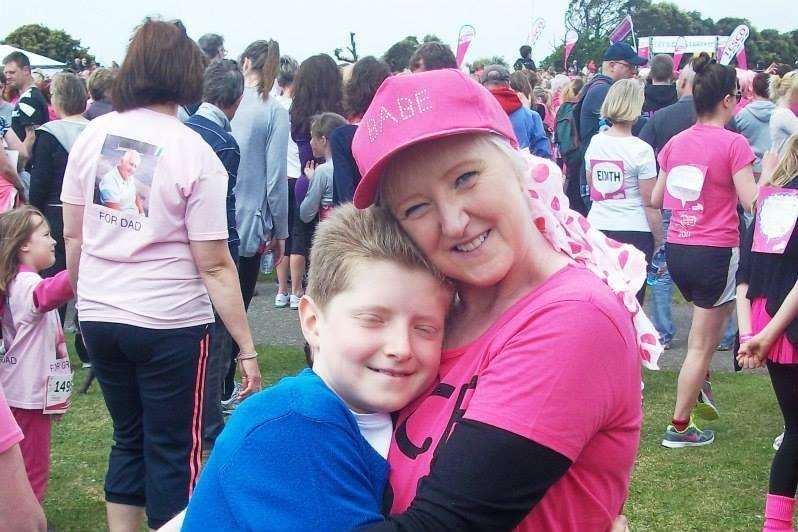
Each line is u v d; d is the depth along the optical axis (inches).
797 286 130.3
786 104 285.4
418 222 57.8
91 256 125.6
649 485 169.2
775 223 136.9
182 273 125.0
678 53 1103.6
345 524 53.4
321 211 284.7
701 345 186.4
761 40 2003.0
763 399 218.7
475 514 52.6
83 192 127.5
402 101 56.1
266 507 53.1
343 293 59.1
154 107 126.1
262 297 343.3
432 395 60.0
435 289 59.3
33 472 140.7
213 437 179.3
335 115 266.5
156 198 122.0
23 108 361.1
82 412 213.0
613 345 54.9
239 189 202.2
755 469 175.3
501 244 57.2
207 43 305.3
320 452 54.3
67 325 295.7
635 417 58.2
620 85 229.3
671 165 197.3
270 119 205.6
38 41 1381.6
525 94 356.5
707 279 184.9
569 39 955.3
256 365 135.1
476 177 56.1
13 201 232.8
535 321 55.6
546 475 53.4
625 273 63.4
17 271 139.1
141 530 149.6
